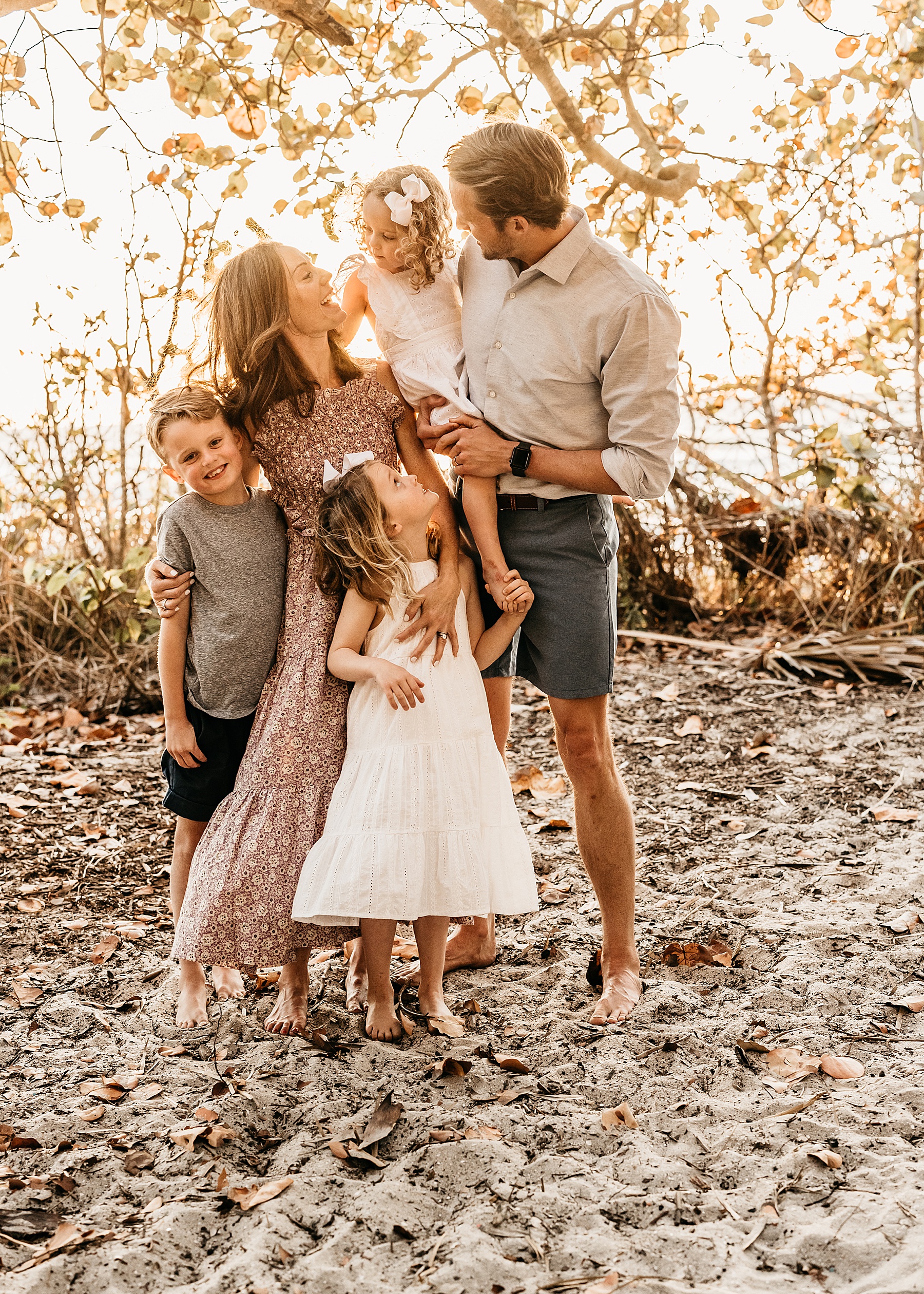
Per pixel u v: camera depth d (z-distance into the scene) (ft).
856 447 20.31
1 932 11.09
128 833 13.80
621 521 22.34
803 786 14.61
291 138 14.62
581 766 9.29
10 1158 7.38
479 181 8.10
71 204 15.03
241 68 14.28
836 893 11.35
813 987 9.37
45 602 21.26
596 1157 7.24
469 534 9.66
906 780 14.47
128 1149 7.43
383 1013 8.79
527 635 9.34
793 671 19.45
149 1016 9.34
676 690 18.84
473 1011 9.34
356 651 8.75
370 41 14.64
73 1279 6.22
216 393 9.07
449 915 8.34
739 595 22.79
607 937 9.55
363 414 9.11
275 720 8.81
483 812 8.69
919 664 18.88
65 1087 8.27
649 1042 8.64
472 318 9.04
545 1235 6.47
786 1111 7.67
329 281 8.96
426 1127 7.54
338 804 8.59
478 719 8.84
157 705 19.30
